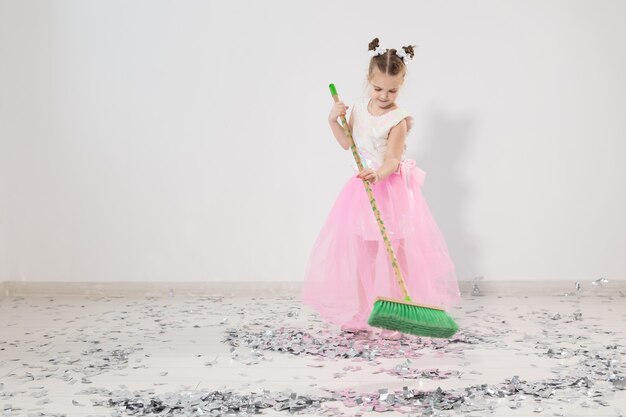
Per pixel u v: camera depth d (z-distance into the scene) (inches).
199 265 158.7
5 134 158.7
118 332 122.9
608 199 153.6
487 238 155.6
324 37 154.4
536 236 154.9
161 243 158.6
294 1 154.3
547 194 154.4
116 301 152.5
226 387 92.1
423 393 88.1
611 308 139.6
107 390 91.1
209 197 157.8
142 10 155.7
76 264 159.3
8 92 158.1
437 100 154.4
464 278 156.4
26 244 159.9
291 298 153.6
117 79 156.8
